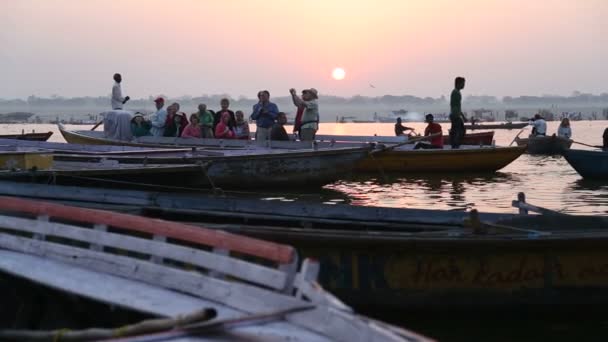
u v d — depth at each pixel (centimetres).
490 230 822
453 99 2267
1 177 1343
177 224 620
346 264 779
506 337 757
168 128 2288
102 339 480
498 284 775
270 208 989
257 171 1697
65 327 651
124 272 624
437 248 758
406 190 1852
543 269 775
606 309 793
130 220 654
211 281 562
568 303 784
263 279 532
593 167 2094
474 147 2330
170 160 1650
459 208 1540
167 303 550
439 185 1962
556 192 1838
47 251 688
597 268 780
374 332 426
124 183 1449
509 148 2222
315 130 2123
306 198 1688
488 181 2066
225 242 576
